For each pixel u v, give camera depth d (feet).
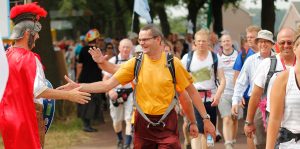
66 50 155.12
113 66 34.78
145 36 30.86
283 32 33.27
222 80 41.73
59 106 70.90
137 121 31.60
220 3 153.58
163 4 160.76
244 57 46.62
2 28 51.96
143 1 62.75
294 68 24.97
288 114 25.03
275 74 33.35
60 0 145.07
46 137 60.49
